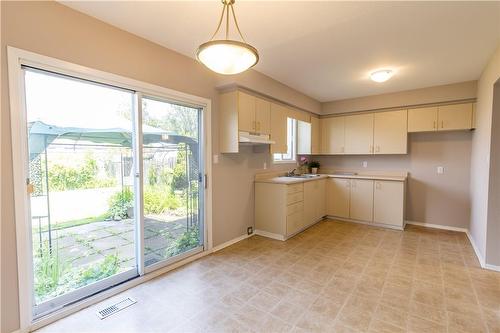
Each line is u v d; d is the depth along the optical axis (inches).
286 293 89.8
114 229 94.7
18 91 67.9
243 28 90.0
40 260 76.4
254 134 135.3
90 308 81.4
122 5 76.2
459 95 152.1
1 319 66.4
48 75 76.4
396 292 90.2
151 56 99.5
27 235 70.7
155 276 102.9
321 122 210.4
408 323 73.5
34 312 73.8
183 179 117.3
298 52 110.7
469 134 160.4
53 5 73.8
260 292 90.6
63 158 80.7
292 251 128.7
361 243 140.4
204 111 122.6
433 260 117.6
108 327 72.6
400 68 129.3
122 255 97.0
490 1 73.8
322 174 207.6
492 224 108.3
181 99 111.3
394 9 78.3
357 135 192.5
